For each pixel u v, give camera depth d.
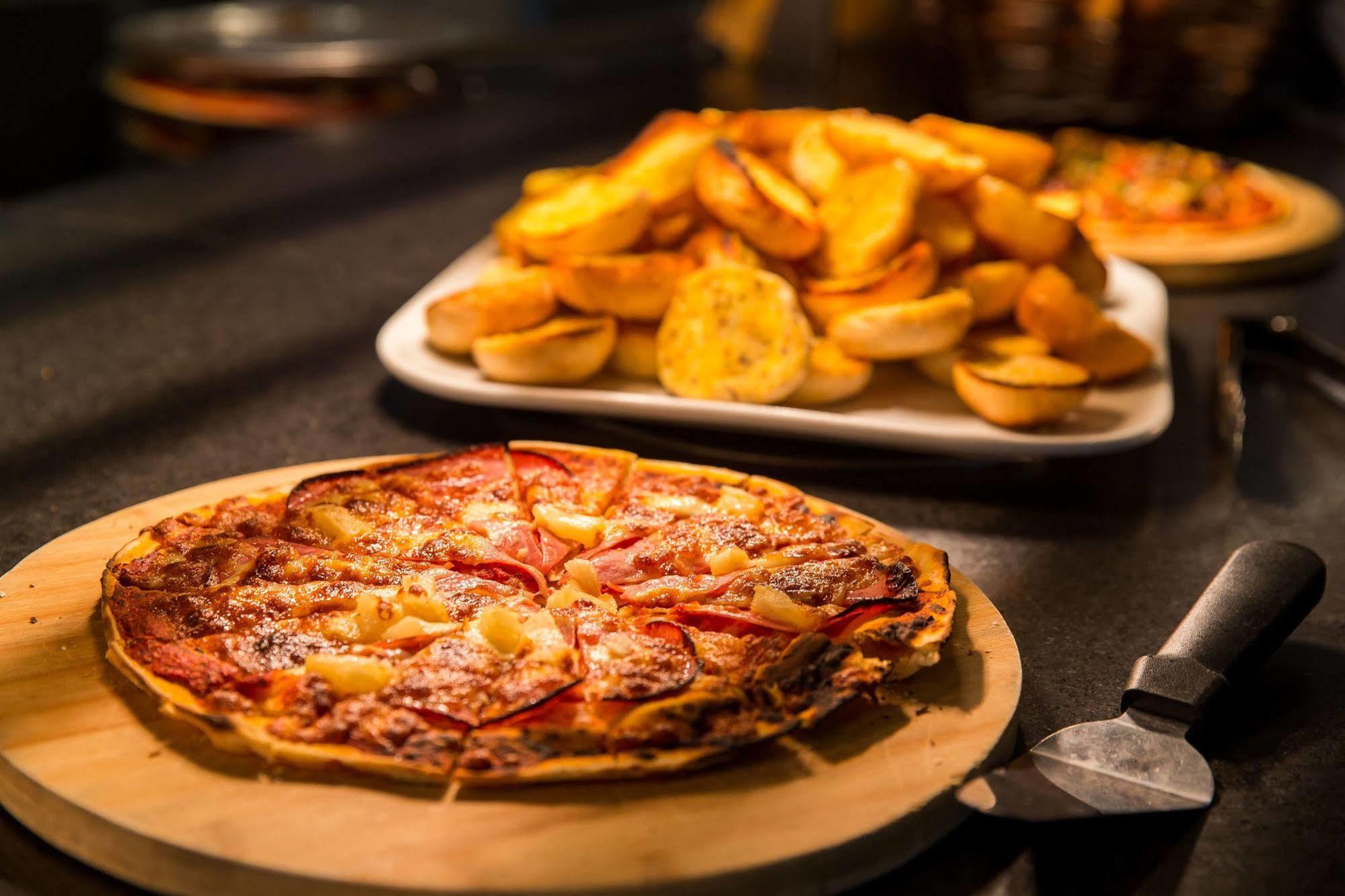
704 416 1.23
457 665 0.78
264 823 0.68
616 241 1.34
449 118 2.77
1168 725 0.79
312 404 1.35
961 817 0.74
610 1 4.59
